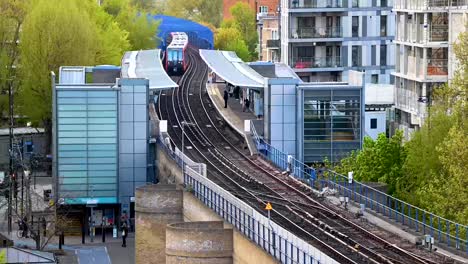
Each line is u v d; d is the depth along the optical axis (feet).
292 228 400.88
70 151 552.82
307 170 537.65
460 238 368.68
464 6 552.82
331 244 378.73
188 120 638.12
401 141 486.38
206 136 604.08
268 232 361.30
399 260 357.00
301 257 333.83
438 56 568.00
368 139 477.77
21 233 516.73
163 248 479.41
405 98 593.83
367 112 611.06
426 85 570.87
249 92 655.35
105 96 554.46
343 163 497.87
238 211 401.49
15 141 611.06
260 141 575.79
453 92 435.94
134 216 529.04
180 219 479.00
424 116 538.47
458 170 399.24
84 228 544.21
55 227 499.10
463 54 438.81
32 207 546.26
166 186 483.92
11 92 609.83
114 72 630.74
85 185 552.00
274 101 574.97
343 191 452.35
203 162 543.39
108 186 553.64
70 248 507.71
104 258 489.67
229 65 654.12
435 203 401.49
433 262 352.08
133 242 522.06
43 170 631.56
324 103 576.61
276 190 475.31
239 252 398.62
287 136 576.61
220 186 457.68
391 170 467.93
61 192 550.36
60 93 553.23
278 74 643.45
